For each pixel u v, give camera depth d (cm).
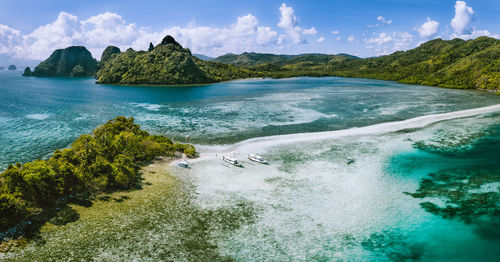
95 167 4712
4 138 8231
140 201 4369
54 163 4441
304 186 4953
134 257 3192
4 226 3338
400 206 4303
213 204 4350
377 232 3719
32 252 3153
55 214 3828
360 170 5575
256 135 8419
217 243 3488
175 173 5494
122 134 6744
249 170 5681
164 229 3709
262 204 4366
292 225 3859
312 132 8600
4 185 3806
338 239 3588
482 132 7925
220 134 8600
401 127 8712
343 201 4456
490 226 3791
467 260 3222
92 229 3622
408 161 5978
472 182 4997
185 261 3173
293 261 3212
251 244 3481
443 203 4362
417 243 3503
